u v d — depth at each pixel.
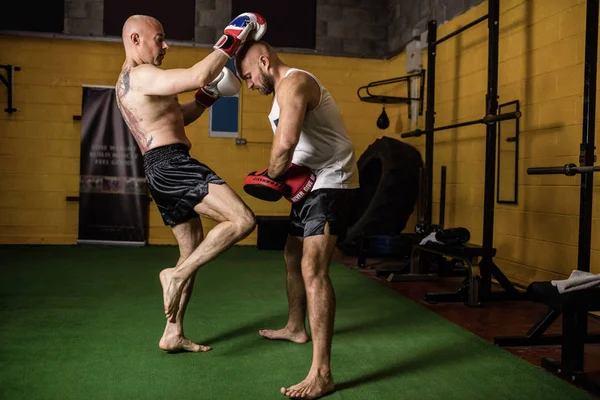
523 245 4.33
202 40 6.93
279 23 7.11
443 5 5.71
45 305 3.56
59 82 6.71
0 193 6.66
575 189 3.76
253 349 2.72
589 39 2.82
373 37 7.35
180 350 2.64
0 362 2.46
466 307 3.72
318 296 2.15
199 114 2.78
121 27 6.78
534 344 2.86
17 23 6.61
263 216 6.85
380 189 5.87
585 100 2.84
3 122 6.63
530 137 4.26
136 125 2.52
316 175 2.25
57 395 2.09
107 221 6.67
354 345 2.82
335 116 2.30
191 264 2.30
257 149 7.14
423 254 4.76
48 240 6.73
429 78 4.89
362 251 5.29
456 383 2.30
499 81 4.68
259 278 4.66
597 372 2.43
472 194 5.12
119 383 2.22
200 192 2.40
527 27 4.31
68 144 6.77
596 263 3.55
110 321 3.19
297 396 2.05
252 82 2.33
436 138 5.82
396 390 2.21
